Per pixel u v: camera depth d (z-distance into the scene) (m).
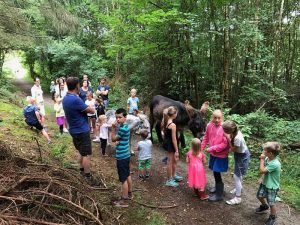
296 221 4.77
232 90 12.00
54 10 9.83
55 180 4.18
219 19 10.43
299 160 7.60
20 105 12.14
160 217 4.62
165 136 5.71
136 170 6.50
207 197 5.28
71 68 20.17
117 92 14.16
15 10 8.89
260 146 8.50
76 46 19.58
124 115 4.72
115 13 12.50
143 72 14.16
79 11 18.16
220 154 5.09
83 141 5.13
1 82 16.41
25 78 31.73
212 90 11.69
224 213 4.86
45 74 25.11
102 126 7.10
